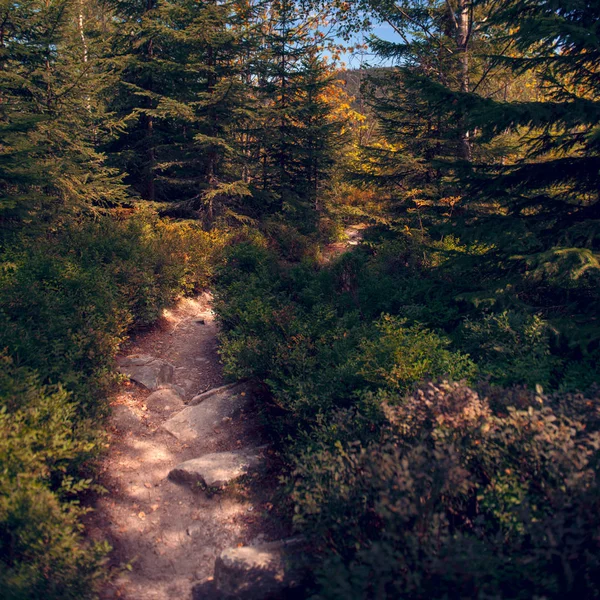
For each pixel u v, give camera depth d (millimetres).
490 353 6129
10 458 3867
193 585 4309
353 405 5758
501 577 3033
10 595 3203
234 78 15969
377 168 15727
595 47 5848
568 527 3143
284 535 4832
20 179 9617
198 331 10672
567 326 6082
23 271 8094
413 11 15656
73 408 5215
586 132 6133
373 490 3672
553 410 3957
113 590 4141
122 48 17109
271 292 10914
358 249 15117
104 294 8281
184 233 14359
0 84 10523
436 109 7203
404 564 3008
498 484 3410
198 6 16609
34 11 12445
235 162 18312
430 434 3951
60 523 3736
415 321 6785
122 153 16953
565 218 6887
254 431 6742
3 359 5238
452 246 11328
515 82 18734
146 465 6039
